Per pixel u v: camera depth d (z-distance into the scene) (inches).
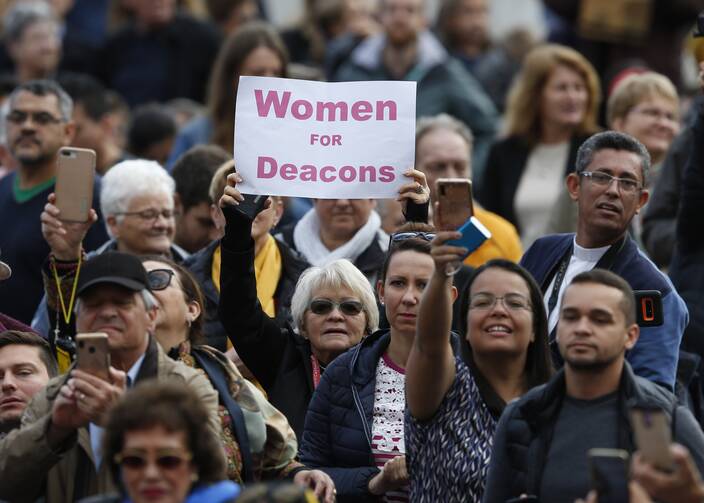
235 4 1959.9
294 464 964.6
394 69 1711.4
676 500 725.9
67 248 1035.9
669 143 1389.0
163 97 1919.3
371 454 984.9
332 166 1009.5
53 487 887.7
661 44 1790.1
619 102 1403.8
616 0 1786.4
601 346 852.0
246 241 1015.0
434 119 1346.0
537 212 1464.1
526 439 866.8
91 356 842.8
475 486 914.1
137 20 1941.4
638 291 968.3
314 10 1921.8
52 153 1323.8
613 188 1035.3
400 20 1704.0
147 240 1187.9
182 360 949.2
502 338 922.7
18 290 1284.4
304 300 1056.8
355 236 1191.6
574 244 1058.7
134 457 766.5
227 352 1109.1
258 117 1012.5
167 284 962.7
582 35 1801.2
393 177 1008.9
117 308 882.1
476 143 1680.6
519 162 1483.8
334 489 950.4
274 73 1466.5
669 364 986.7
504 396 933.2
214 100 1475.1
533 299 935.7
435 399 927.7
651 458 724.0
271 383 1057.5
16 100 1325.0
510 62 1883.6
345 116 1013.8
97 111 1507.1
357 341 1049.5
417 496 931.3
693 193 1133.7
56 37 1829.5
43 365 993.5
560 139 1480.1
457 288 1114.1
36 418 888.3
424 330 901.8
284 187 1008.2
